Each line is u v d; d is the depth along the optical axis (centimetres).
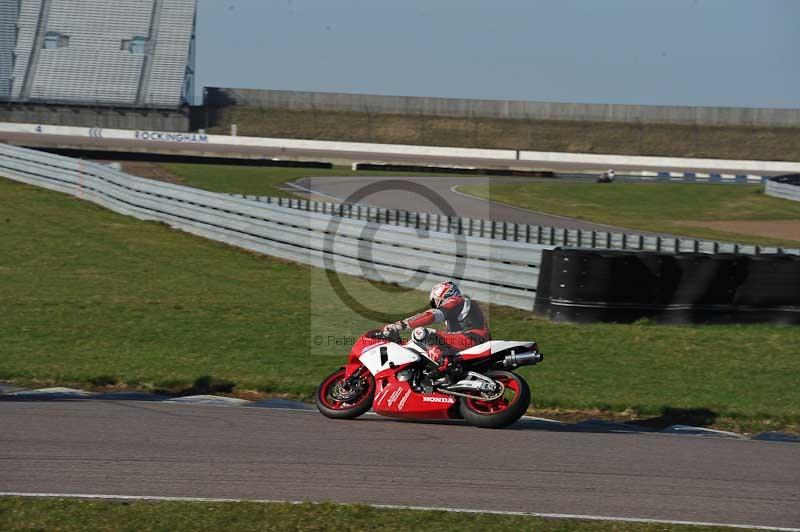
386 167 19450
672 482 2267
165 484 2136
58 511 1884
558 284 4912
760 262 4803
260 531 1786
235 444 2562
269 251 7225
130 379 3609
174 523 1822
